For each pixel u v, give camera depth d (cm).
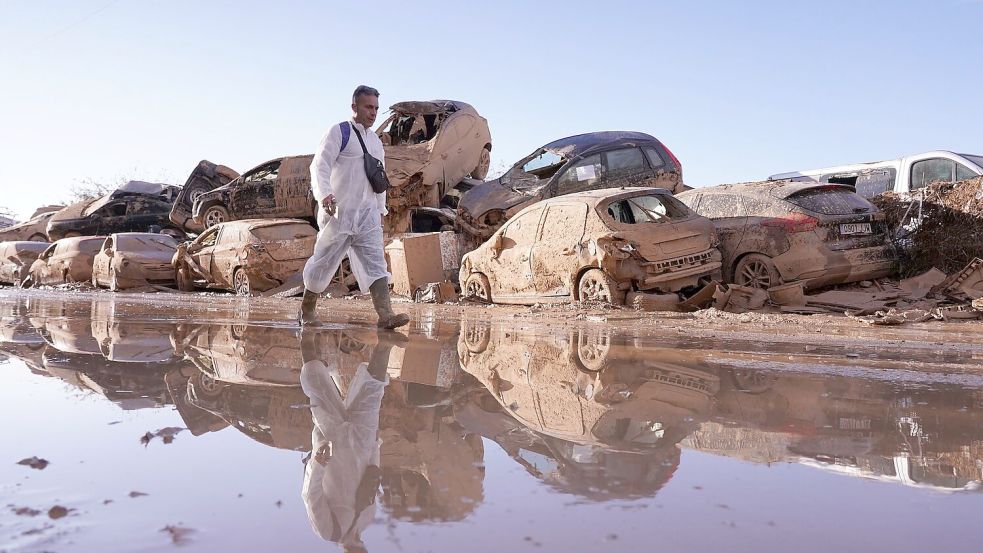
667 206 885
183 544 91
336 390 225
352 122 521
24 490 113
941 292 880
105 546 90
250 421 174
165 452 141
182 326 480
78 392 212
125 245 1612
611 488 119
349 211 512
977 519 105
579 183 1270
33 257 2155
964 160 1153
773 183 945
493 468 131
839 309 823
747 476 128
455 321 632
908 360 360
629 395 227
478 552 88
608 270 802
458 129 1744
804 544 94
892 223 1087
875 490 120
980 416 199
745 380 269
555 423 178
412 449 146
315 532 95
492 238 988
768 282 883
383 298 521
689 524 101
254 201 1750
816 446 155
